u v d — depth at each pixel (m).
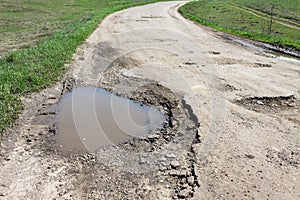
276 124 6.84
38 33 19.94
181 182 4.95
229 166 5.29
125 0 48.34
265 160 5.48
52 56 11.86
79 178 5.07
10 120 6.86
